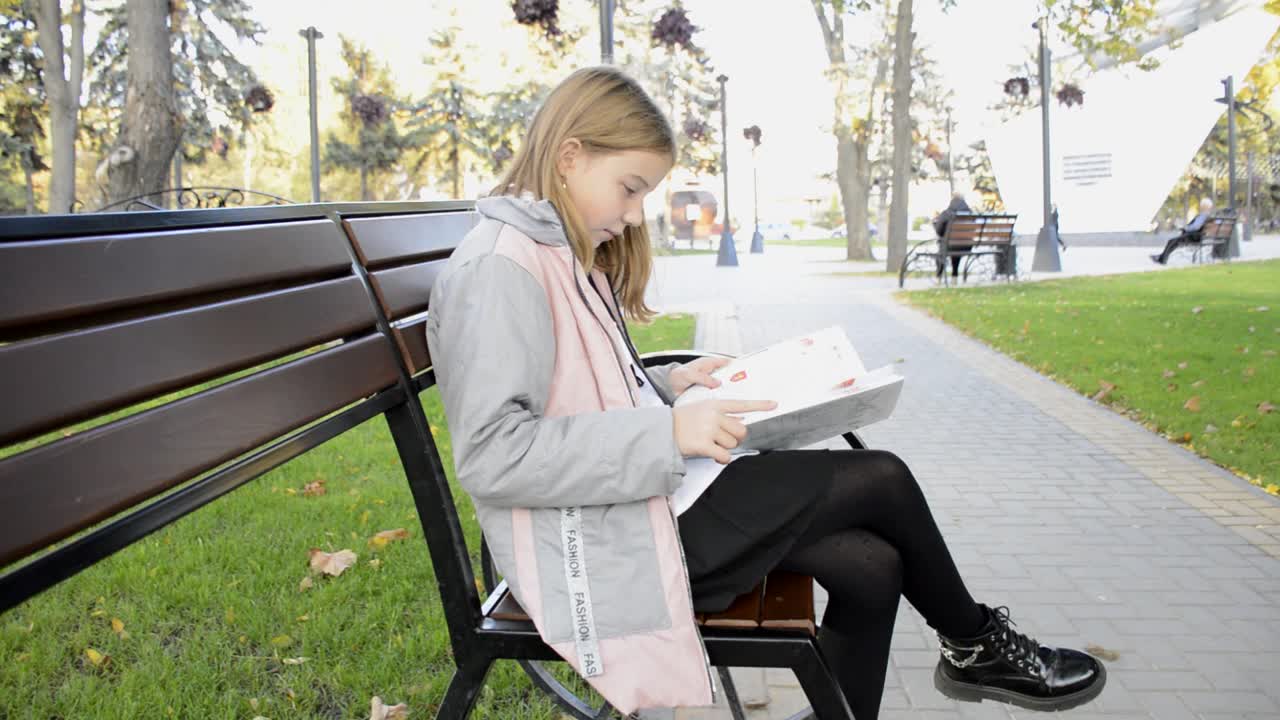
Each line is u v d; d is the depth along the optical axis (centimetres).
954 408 578
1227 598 295
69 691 231
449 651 255
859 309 1127
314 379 137
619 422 139
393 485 409
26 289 94
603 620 140
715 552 148
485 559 211
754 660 143
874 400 153
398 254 177
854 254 2642
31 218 99
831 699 143
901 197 1962
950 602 172
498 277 142
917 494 160
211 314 120
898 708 235
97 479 98
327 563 311
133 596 293
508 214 148
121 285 106
